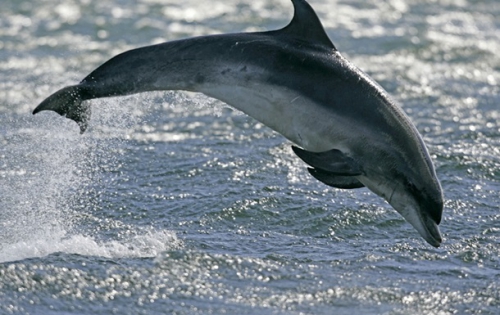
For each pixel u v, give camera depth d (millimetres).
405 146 29219
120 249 32375
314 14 29469
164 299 28391
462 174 43438
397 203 30094
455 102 60812
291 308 28219
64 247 32312
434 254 33281
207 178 41625
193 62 28953
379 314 28062
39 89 59875
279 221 36500
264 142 48688
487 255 33344
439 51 79938
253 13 99062
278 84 28734
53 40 78312
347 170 28734
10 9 92438
